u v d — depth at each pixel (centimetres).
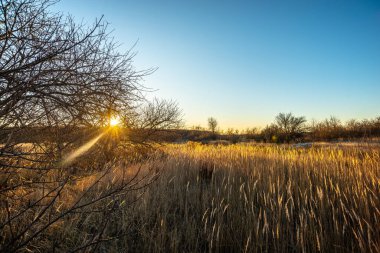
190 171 541
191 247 280
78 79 265
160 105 883
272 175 425
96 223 290
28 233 228
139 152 782
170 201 383
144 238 282
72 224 274
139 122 807
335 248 245
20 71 223
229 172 470
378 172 409
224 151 826
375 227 265
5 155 207
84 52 265
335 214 298
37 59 228
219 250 276
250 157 633
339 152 613
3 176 255
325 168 471
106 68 294
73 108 265
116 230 294
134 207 339
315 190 370
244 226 295
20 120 227
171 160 632
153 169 500
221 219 298
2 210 244
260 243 266
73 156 355
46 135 281
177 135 1012
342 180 389
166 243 284
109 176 389
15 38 219
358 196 315
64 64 255
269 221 294
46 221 250
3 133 244
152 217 338
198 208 360
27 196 291
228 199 339
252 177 434
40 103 251
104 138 603
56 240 242
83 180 386
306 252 260
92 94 273
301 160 564
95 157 520
